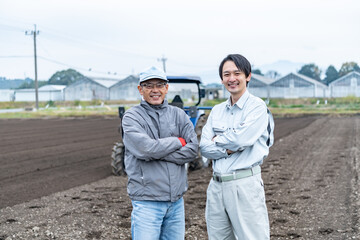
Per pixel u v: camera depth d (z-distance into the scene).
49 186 6.33
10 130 17.20
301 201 5.23
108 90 60.41
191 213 4.76
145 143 2.46
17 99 67.62
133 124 2.54
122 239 3.94
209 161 7.90
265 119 2.59
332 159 8.52
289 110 31.94
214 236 2.71
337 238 3.88
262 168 7.66
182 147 2.56
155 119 2.62
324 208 4.88
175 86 41.44
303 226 4.25
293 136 13.47
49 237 3.99
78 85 62.25
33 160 8.97
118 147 7.14
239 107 2.63
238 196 2.57
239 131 2.49
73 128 18.12
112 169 7.15
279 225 4.31
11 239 3.94
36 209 5.00
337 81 51.59
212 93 58.75
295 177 6.79
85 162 8.67
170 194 2.53
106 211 4.87
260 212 2.59
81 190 6.02
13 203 5.29
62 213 4.80
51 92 65.38
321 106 36.97
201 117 7.63
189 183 6.45
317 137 13.02
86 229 4.22
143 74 2.59
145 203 2.54
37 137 14.12
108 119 25.27
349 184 6.10
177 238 2.66
